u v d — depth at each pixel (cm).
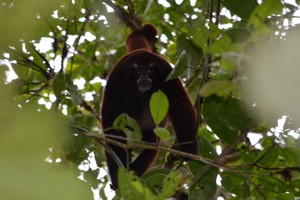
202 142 847
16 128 154
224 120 761
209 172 728
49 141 158
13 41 188
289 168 727
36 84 909
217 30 560
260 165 776
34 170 154
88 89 1297
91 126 1056
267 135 823
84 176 854
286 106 268
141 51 1144
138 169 1010
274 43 431
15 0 180
